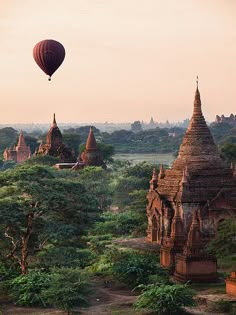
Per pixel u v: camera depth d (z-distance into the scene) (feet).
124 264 202.49
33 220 198.18
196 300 175.63
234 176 253.44
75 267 199.41
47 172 216.13
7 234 198.70
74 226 201.67
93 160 531.09
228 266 217.56
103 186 419.33
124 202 420.77
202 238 227.81
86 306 170.19
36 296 176.35
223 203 242.17
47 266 197.57
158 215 250.16
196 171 246.88
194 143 253.65
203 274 201.36
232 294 182.19
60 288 168.66
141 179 435.53
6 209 190.29
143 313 165.89
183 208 239.71
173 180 250.78
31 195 195.11
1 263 205.16
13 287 183.93
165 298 161.17
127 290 195.52
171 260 216.54
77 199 207.21
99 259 226.58
